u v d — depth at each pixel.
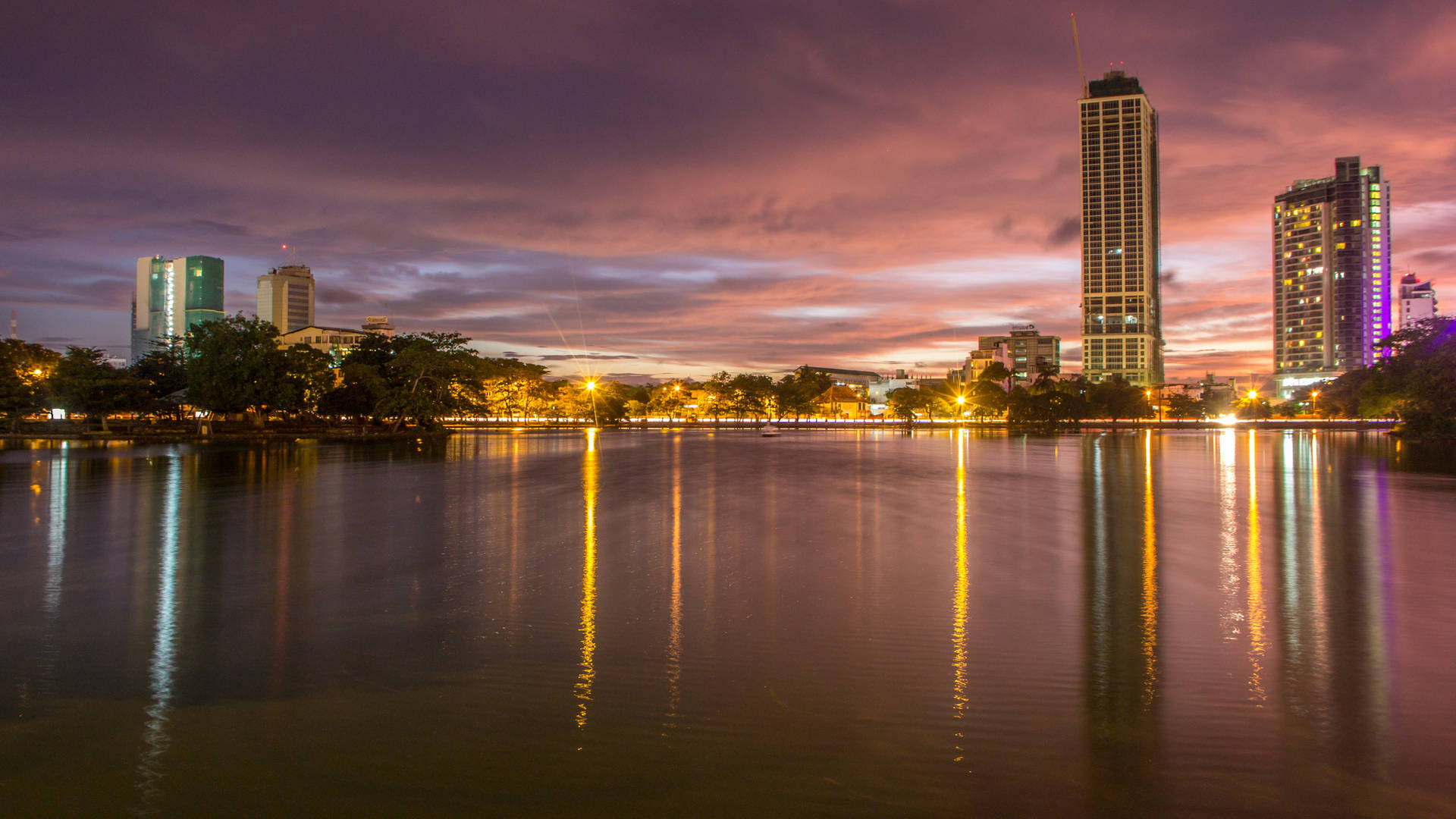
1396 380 73.38
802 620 10.85
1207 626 10.54
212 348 72.56
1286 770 6.55
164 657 9.35
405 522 20.28
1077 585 13.03
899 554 15.83
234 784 6.35
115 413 79.56
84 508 22.80
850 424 150.25
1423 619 10.93
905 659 9.15
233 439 70.38
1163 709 7.73
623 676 8.61
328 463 41.56
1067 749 6.88
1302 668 8.88
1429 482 32.59
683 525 19.86
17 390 68.44
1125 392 156.88
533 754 6.80
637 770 6.51
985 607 11.54
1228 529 19.42
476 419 136.62
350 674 8.74
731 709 7.70
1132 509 23.41
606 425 135.75
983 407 155.25
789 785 6.27
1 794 6.21
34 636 10.20
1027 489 29.41
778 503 24.73
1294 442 75.06
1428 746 6.95
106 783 6.37
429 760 6.70
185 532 18.48
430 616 11.05
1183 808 5.98
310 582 13.25
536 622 10.74
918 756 6.74
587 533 18.48
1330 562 15.09
